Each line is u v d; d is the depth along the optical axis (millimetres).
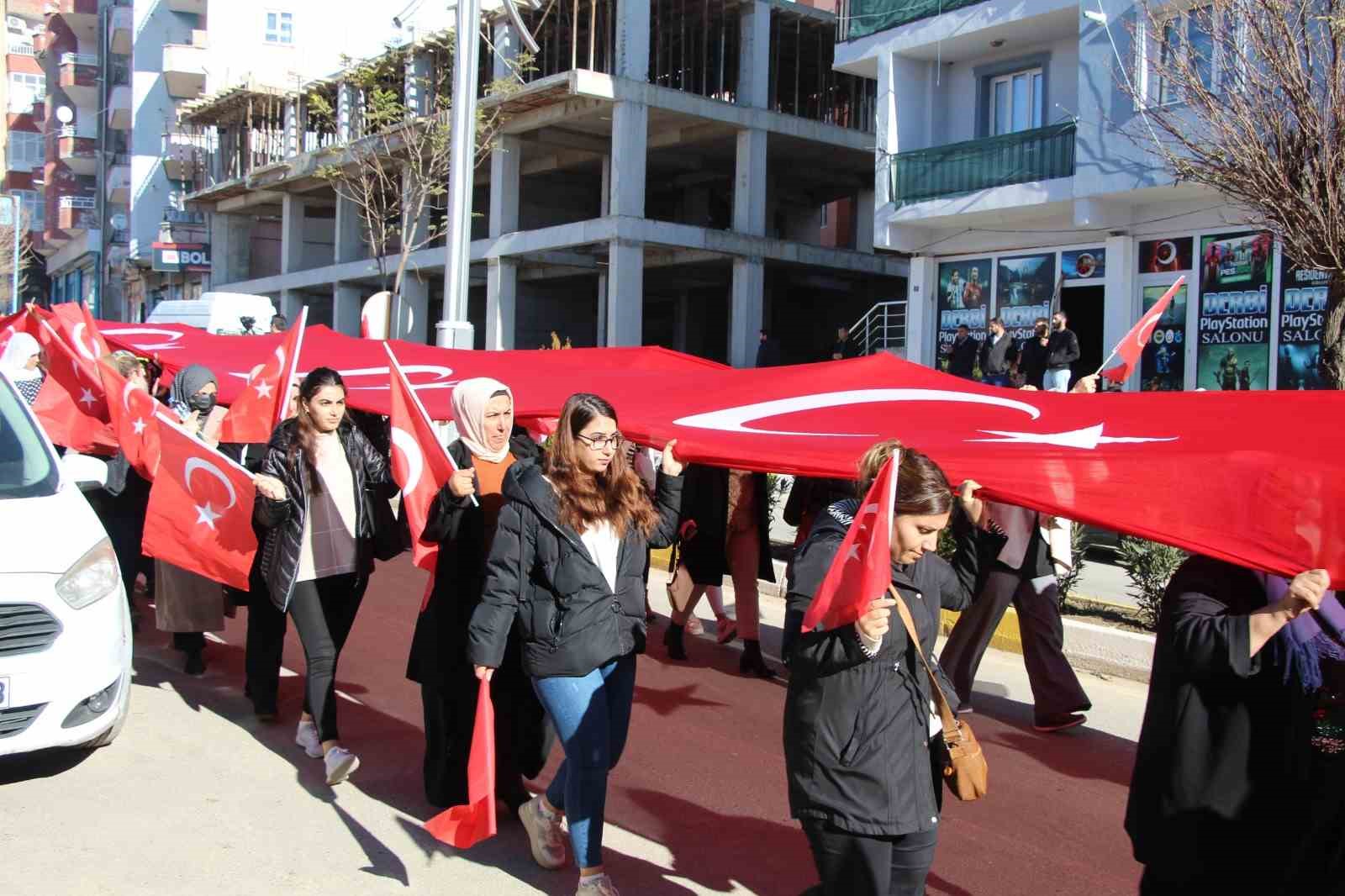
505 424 5270
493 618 4441
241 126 42938
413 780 5973
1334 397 4602
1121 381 6496
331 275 37594
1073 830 5676
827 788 3580
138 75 52406
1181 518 3529
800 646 3641
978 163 19016
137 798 5570
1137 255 17688
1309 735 3406
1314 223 9234
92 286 62062
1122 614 10336
